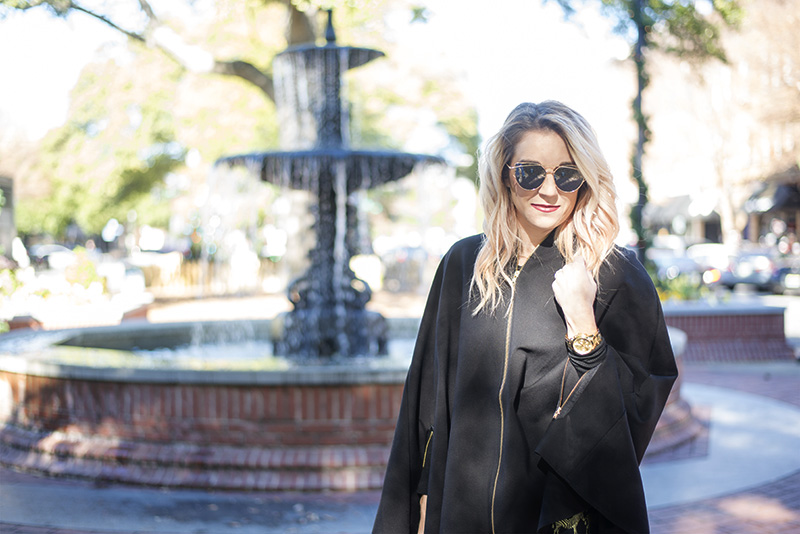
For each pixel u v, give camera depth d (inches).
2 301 498.0
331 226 290.2
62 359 219.8
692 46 567.2
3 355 226.8
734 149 1370.6
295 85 332.8
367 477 191.3
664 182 1702.8
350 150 266.4
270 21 856.9
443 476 68.1
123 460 200.2
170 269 928.3
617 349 64.3
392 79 1136.8
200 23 871.7
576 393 61.5
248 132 1039.0
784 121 1103.0
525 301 65.4
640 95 521.3
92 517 170.7
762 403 321.1
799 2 999.0
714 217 1594.5
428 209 316.5
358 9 482.6
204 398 199.5
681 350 267.0
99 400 208.7
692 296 544.7
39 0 531.5
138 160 1235.2
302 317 290.0
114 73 1104.8
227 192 300.7
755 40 1061.1
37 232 1991.9
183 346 351.9
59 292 534.3
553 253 66.3
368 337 294.4
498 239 65.9
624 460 60.4
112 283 749.3
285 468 192.2
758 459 225.8
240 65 681.6
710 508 179.9
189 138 1051.3
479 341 66.2
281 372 194.5
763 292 992.9
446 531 64.8
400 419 72.8
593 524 63.7
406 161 268.2
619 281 64.5
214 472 193.9
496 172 66.1
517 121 65.2
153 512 174.7
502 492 63.6
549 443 60.9
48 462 207.0
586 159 62.6
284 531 162.6
